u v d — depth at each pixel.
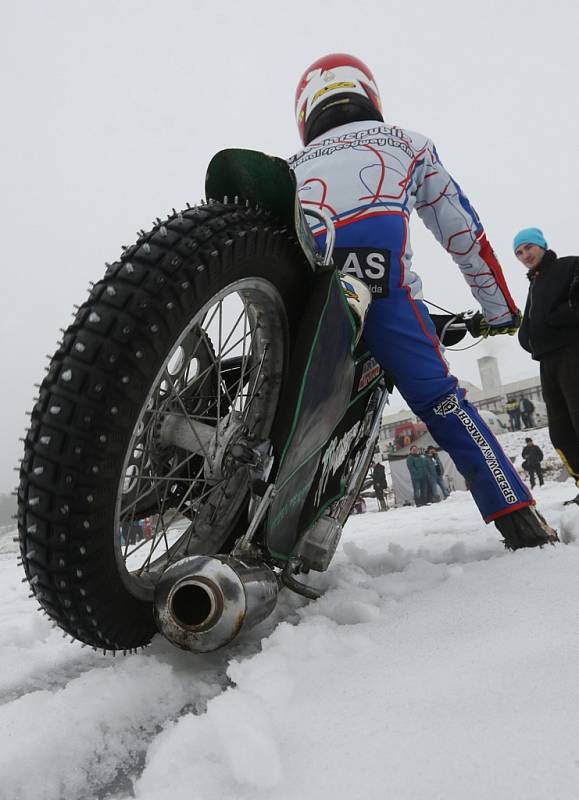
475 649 0.98
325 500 1.69
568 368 3.11
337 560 2.22
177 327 1.08
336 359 1.38
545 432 24.17
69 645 1.67
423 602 1.33
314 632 1.17
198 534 1.47
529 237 3.19
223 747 0.77
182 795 0.71
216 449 1.41
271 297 1.35
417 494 14.47
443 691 0.84
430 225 2.06
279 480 1.29
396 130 1.93
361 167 1.81
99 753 0.92
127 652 1.27
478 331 2.25
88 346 1.00
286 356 1.47
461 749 0.69
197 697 1.07
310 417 1.34
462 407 1.82
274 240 1.29
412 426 23.70
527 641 0.96
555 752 0.65
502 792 0.61
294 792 0.68
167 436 1.42
